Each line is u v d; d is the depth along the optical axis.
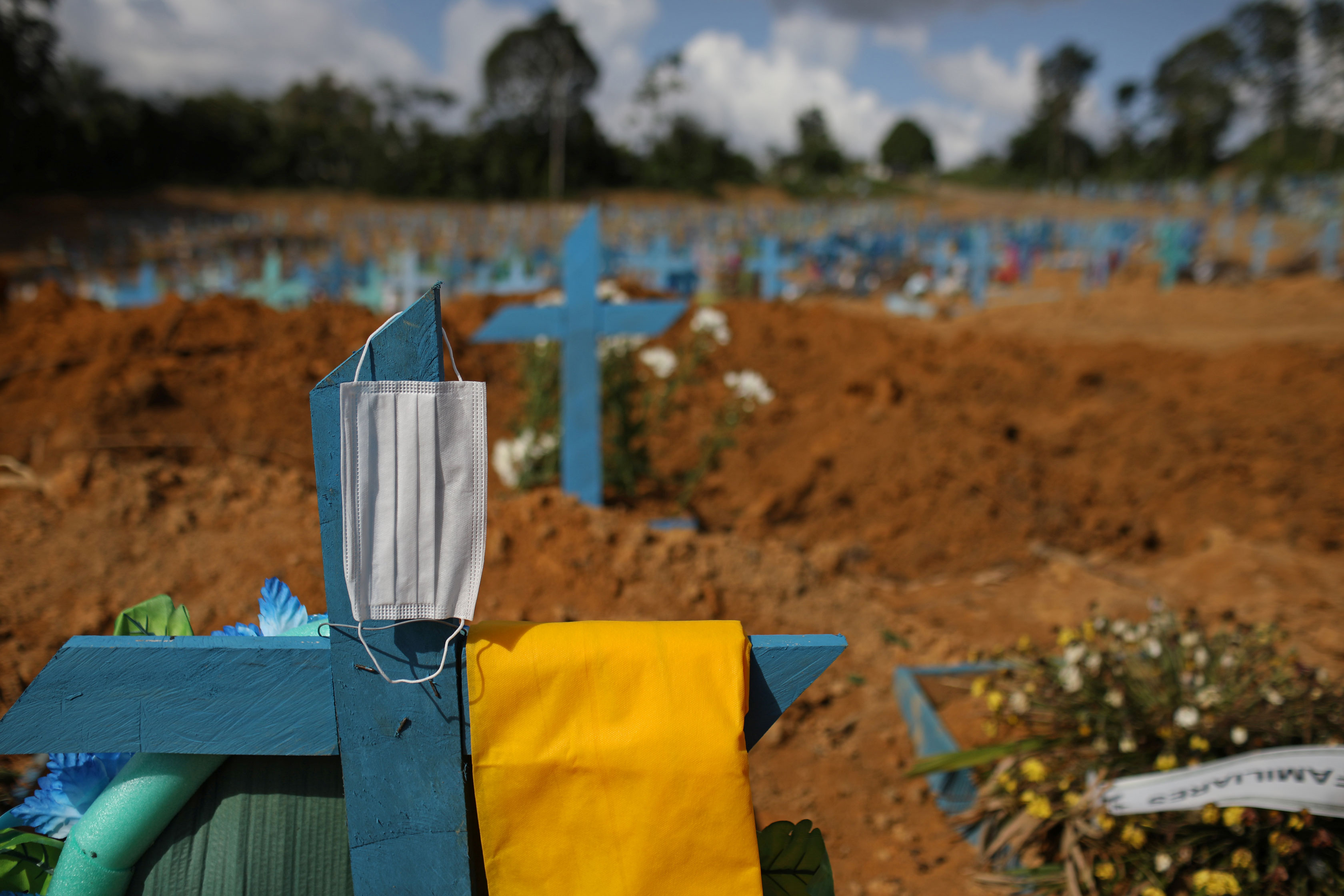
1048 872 2.59
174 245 37.41
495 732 1.25
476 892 1.37
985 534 5.75
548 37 63.47
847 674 3.86
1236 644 2.92
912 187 78.56
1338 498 6.14
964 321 15.88
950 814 3.11
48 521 3.82
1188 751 2.61
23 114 49.97
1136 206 59.47
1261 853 2.33
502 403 6.70
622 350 5.64
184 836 1.32
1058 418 7.65
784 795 3.15
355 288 16.08
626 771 1.25
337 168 69.31
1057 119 85.00
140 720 1.25
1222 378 8.79
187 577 3.55
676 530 4.53
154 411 5.59
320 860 1.33
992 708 2.93
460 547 1.18
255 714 1.27
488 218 51.91
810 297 20.19
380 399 1.14
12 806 1.72
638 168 70.00
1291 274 20.31
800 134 78.88
